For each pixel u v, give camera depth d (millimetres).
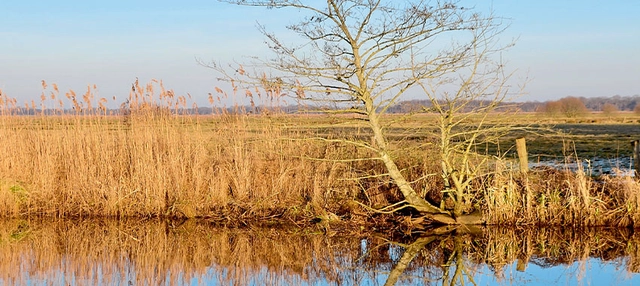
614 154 21953
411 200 13422
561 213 13203
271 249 12594
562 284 9852
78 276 10750
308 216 14422
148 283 10328
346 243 12953
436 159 14211
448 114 12727
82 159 15891
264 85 12398
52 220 15273
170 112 17156
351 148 15336
